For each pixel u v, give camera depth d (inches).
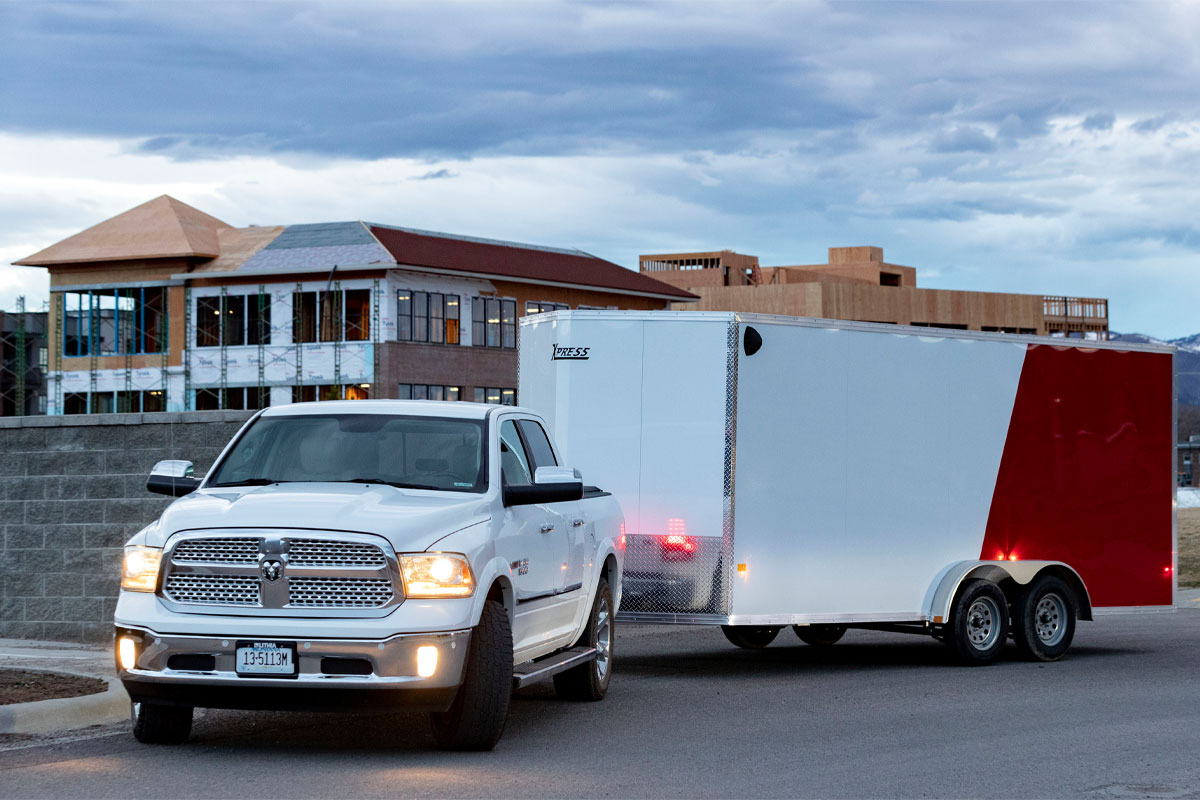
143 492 594.6
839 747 367.6
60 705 385.1
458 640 326.3
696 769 335.0
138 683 328.8
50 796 296.7
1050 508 613.0
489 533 348.2
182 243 2402.8
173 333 2416.3
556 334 541.3
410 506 342.0
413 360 2297.0
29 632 602.9
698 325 522.6
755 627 630.5
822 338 542.3
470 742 347.3
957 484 583.2
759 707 441.1
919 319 3272.6
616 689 485.1
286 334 2332.7
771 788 314.5
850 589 548.1
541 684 494.0
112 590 595.5
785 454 530.9
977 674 543.2
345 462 377.4
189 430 592.4
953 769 338.6
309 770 325.7
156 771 323.3
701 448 519.8
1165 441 653.3
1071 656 622.5
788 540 531.2
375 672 318.7
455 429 384.5
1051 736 387.9
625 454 527.5
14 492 607.8
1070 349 624.1
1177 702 460.1
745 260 3555.6
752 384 522.3
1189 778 330.0
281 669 319.6
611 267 2773.1
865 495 553.6
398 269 2282.2
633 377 529.3
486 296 2423.7
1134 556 638.5
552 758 346.3
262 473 379.2
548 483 373.1
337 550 325.1
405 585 323.9
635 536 524.1
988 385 595.8
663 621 519.8
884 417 560.7
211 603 328.2
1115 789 317.4
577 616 427.5
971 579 579.8
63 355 2508.6
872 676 532.7
